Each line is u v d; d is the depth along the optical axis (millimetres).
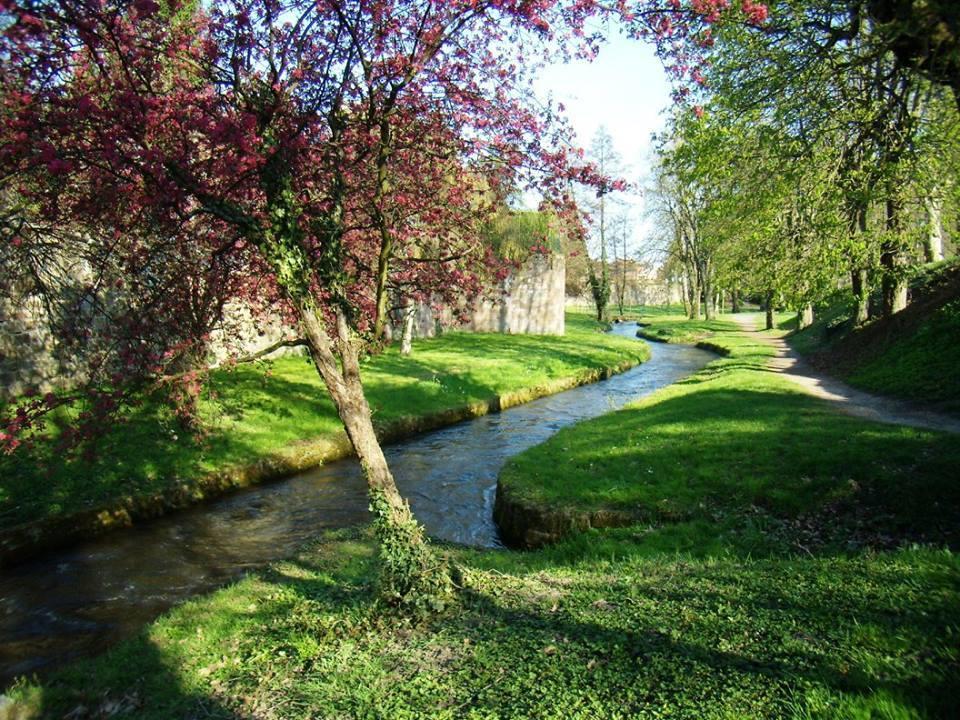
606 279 53875
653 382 24719
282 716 4219
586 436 12859
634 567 6402
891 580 4852
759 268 11844
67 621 7051
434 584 5625
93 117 4680
